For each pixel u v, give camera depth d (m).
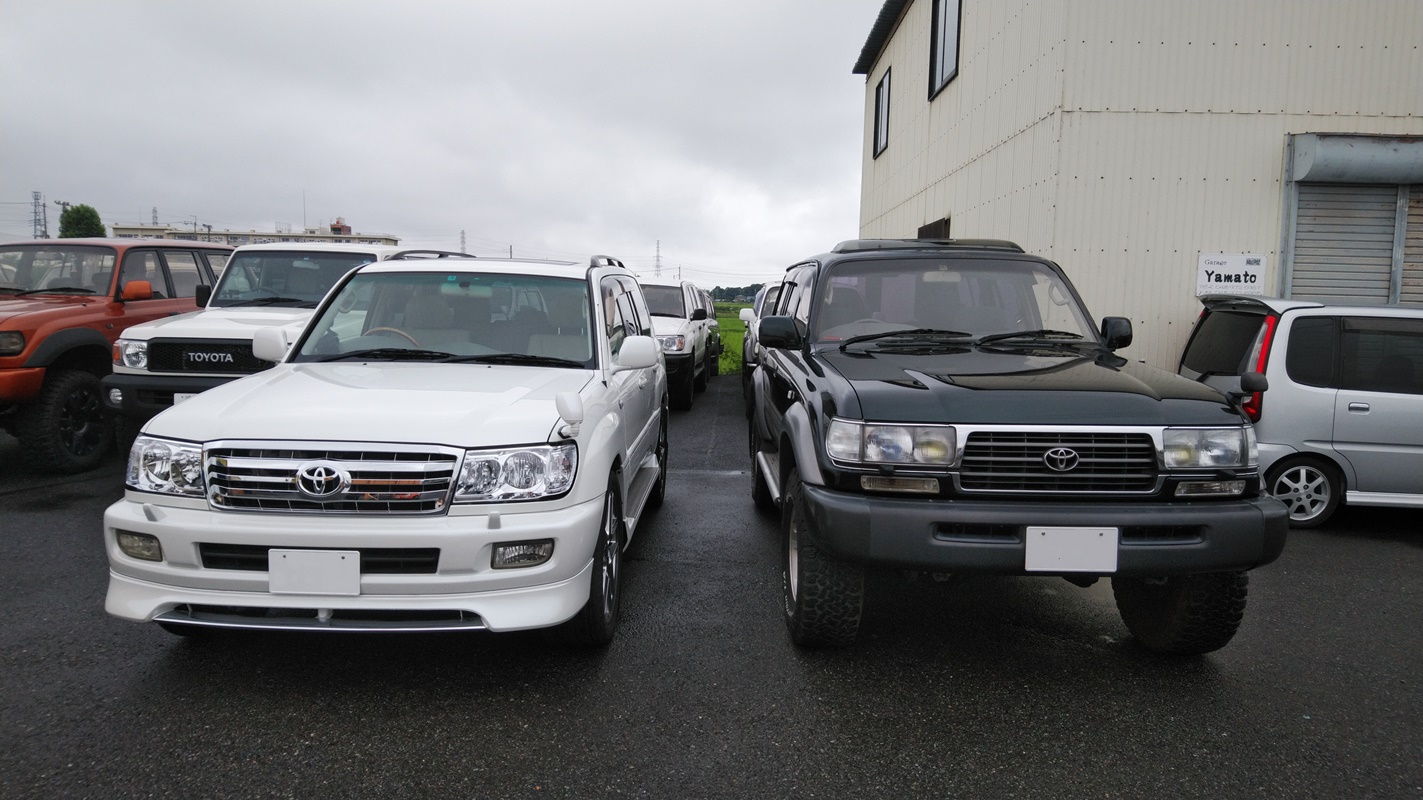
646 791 2.61
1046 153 8.16
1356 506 6.72
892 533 3.08
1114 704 3.24
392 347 4.29
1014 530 3.06
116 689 3.22
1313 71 7.79
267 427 3.05
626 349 4.20
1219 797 2.62
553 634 3.56
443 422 3.11
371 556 2.95
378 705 3.14
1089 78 7.80
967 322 4.55
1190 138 7.84
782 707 3.18
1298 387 5.79
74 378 7.04
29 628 3.79
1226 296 6.51
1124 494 3.11
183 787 2.59
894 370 3.67
